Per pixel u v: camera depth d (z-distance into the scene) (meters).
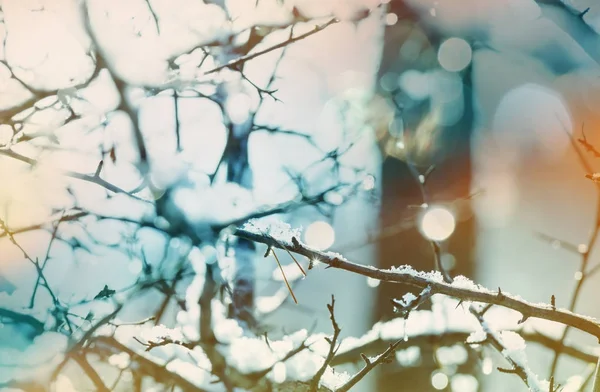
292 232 2.08
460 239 4.95
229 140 2.99
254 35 3.04
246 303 3.04
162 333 2.53
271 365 2.63
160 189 2.80
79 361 2.35
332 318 1.99
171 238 2.80
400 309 1.87
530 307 1.95
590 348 3.39
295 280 3.47
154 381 2.66
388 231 4.00
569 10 3.88
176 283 2.83
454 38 5.25
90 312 2.46
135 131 2.91
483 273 5.41
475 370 3.84
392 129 3.71
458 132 4.97
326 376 2.53
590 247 2.83
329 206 3.26
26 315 2.38
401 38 5.03
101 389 2.35
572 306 2.84
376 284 3.67
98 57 2.88
